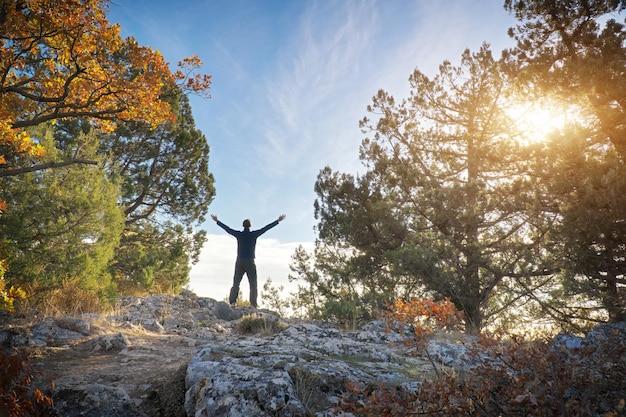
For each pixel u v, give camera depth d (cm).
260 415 364
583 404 319
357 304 1319
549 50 1234
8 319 861
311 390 416
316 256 1605
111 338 718
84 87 1198
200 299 1326
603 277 993
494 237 1305
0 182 1191
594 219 905
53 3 1025
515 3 1268
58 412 390
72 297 1037
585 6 1159
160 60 1188
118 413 400
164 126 2070
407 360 541
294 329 693
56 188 1241
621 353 390
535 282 1256
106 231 1352
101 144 2014
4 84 1125
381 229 1393
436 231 1345
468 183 1217
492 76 1388
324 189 1600
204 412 385
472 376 375
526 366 361
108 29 1138
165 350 716
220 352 521
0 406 347
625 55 1052
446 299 411
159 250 2142
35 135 1338
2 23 1007
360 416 366
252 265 1571
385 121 1569
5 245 1094
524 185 1132
